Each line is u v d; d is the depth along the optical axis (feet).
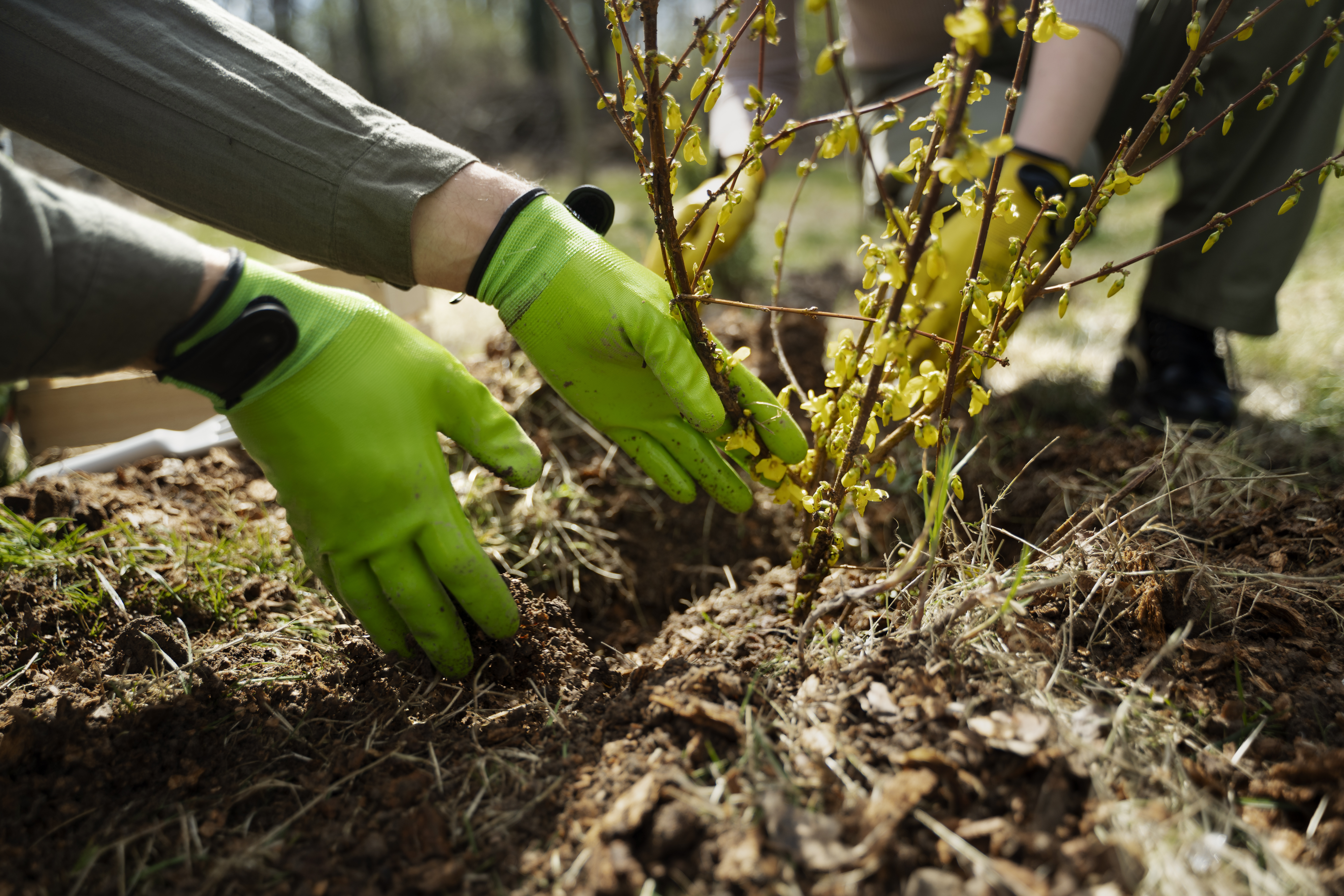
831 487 4.13
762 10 3.30
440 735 3.91
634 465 6.60
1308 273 12.50
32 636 4.46
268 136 4.09
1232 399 7.56
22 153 24.84
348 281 7.64
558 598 5.16
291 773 3.72
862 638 4.18
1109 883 2.78
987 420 7.29
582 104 32.71
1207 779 3.23
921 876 2.82
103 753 3.69
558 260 4.23
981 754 3.21
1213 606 4.17
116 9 4.04
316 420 3.76
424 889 3.08
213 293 3.50
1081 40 5.77
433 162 4.23
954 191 3.68
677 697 3.67
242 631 4.75
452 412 4.27
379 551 3.95
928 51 7.86
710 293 3.99
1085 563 4.39
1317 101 6.64
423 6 53.47
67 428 6.90
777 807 3.08
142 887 3.17
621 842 3.01
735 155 5.79
